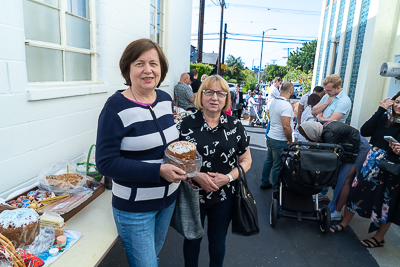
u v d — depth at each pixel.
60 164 2.41
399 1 4.41
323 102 4.51
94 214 2.10
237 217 1.95
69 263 1.58
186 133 1.91
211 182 1.80
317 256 2.78
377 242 2.91
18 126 2.06
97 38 3.22
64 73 2.75
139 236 1.59
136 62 1.46
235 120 2.02
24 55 2.07
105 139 1.39
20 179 2.13
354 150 3.18
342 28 6.91
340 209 3.41
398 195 2.57
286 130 3.89
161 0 5.72
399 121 2.57
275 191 3.47
